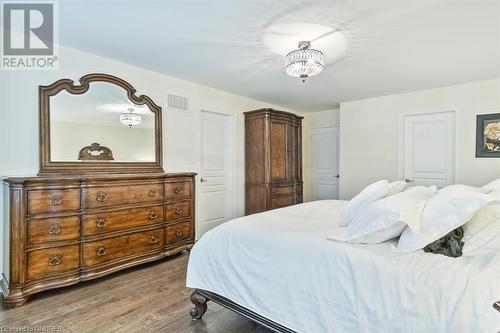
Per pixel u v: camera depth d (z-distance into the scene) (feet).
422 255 4.15
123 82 9.89
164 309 6.72
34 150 8.15
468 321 3.13
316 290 4.44
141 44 8.47
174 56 9.39
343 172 16.06
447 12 6.61
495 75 11.30
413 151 13.87
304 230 5.65
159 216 9.71
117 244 8.52
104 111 9.46
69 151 8.66
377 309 3.79
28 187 6.86
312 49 8.11
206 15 6.79
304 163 19.74
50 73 8.41
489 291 3.23
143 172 10.40
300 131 16.25
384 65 10.11
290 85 12.71
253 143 14.64
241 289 5.41
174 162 11.71
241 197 14.85
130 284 8.09
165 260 10.16
